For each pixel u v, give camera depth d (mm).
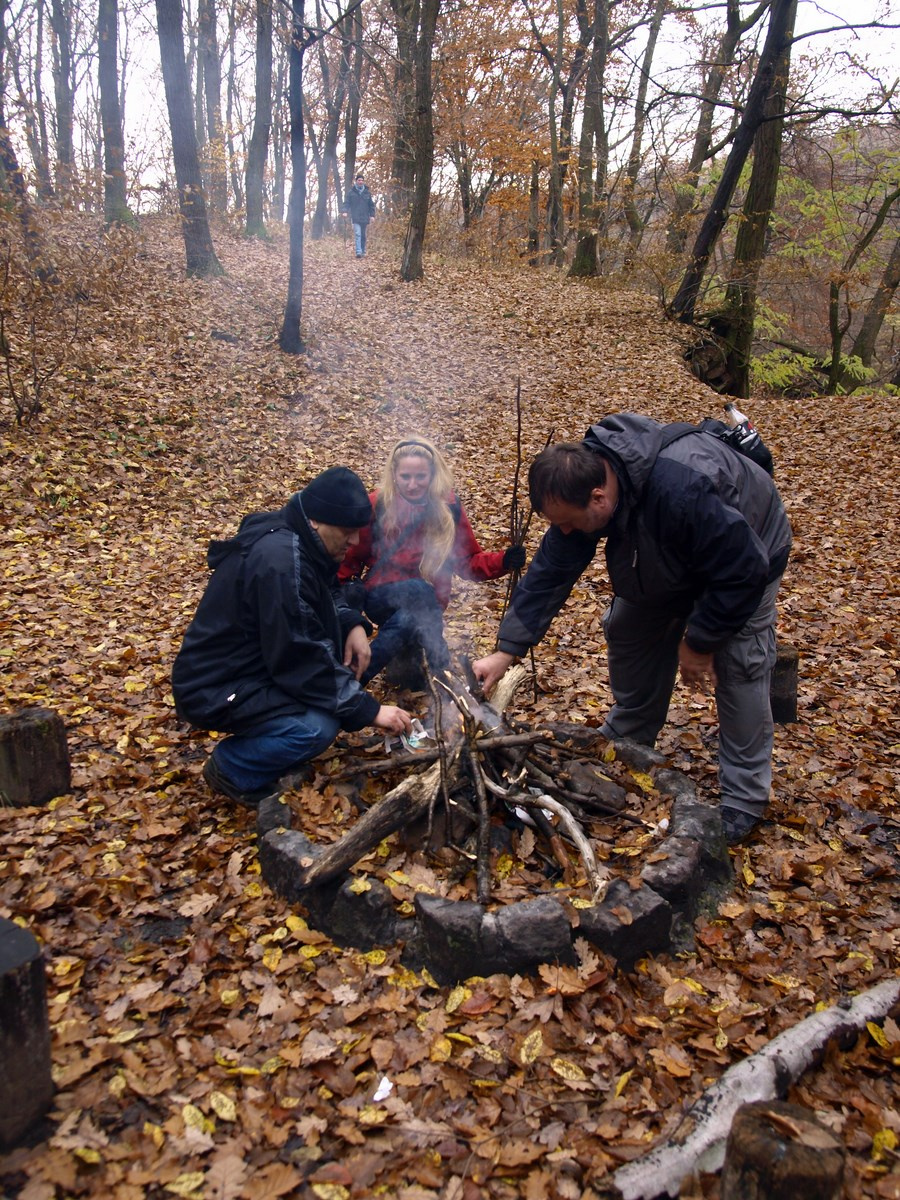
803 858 3309
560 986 2463
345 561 4250
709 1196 1924
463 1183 2016
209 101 25094
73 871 3105
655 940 2650
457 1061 2326
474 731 3119
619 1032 2439
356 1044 2389
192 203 14188
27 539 6703
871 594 6301
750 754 3334
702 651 2912
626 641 3434
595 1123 2174
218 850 3195
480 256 23688
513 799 2938
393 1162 2068
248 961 2689
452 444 9945
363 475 8820
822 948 2820
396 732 3443
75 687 4621
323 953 2701
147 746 3988
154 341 11375
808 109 14344
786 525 3121
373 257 20297
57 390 9336
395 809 2832
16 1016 2010
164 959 2695
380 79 23047
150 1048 2365
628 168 20094
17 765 3432
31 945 2066
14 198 9289
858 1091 2258
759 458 3080
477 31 24797
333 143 24312
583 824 3061
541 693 4660
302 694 3172
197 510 7738
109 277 11336
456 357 13141
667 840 2891
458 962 2531
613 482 2857
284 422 10031
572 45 22562
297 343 12172
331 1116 2189
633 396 12234
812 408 12508
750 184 15273
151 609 5789
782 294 18438
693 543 2801
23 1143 2076
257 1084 2279
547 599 3270
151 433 9008
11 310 10195
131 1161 2045
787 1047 2250
